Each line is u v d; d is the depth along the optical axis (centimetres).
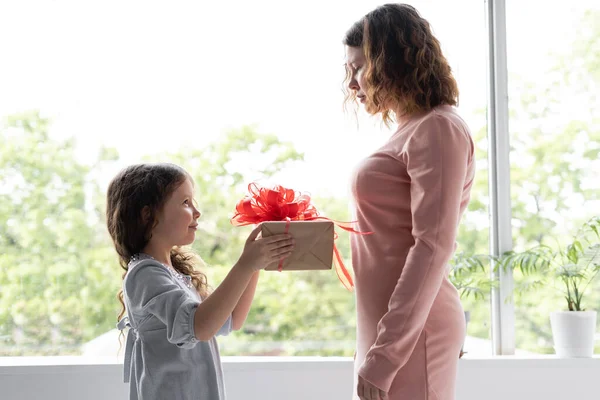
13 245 239
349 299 242
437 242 122
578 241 232
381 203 134
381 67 138
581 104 246
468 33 247
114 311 240
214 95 244
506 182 244
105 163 242
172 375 131
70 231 241
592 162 246
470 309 244
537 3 247
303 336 240
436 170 124
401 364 122
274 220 137
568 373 221
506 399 219
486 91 248
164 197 141
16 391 214
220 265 241
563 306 241
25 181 241
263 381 217
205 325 123
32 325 238
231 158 244
